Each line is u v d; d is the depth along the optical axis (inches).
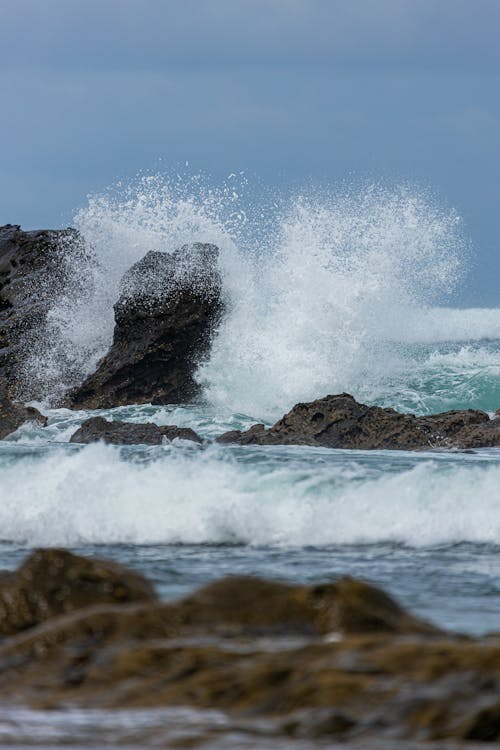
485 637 740.7
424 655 613.6
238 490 2103.8
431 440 2972.4
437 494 2025.1
